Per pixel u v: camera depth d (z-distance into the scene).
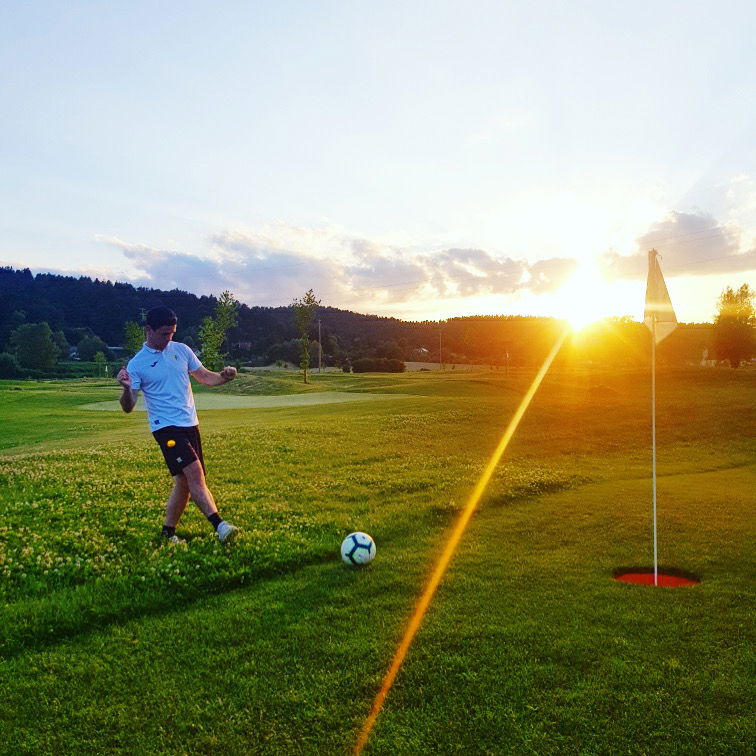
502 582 6.73
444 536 8.84
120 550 7.49
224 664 4.83
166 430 7.86
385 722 4.00
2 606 5.74
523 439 19.67
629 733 3.88
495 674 4.60
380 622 5.59
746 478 15.30
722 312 75.69
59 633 5.42
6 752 3.75
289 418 26.73
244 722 4.03
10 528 8.20
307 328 84.06
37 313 185.62
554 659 4.85
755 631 5.41
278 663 4.82
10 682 4.57
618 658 4.86
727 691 4.36
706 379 49.88
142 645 5.18
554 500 11.56
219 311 87.44
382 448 16.73
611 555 7.90
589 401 29.33
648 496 12.03
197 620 5.70
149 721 4.07
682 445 20.34
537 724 3.97
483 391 49.94
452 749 3.73
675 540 8.66
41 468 13.12
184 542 7.71
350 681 4.53
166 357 7.88
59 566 6.82
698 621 5.62
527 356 127.31
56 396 53.38
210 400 50.78
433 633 5.32
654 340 7.69
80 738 3.89
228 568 7.00
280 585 6.69
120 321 190.50
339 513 9.73
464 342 162.62
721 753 3.69
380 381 71.69
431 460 15.18
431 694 4.34
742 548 8.25
